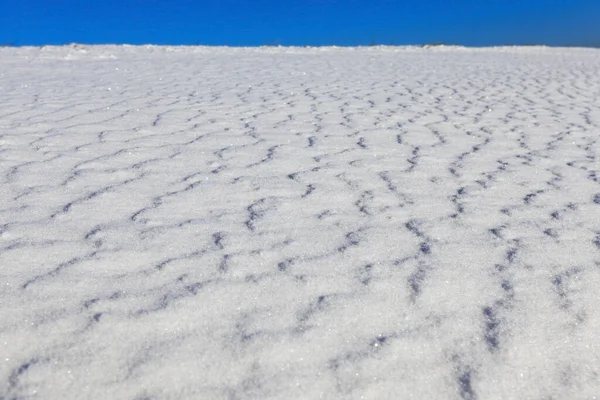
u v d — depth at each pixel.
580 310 1.73
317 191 2.75
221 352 1.47
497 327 1.63
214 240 2.12
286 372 1.41
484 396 1.38
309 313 1.65
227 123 4.30
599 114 5.21
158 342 1.50
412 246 2.13
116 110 4.70
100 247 2.03
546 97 6.29
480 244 2.17
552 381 1.44
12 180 2.76
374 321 1.63
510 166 3.31
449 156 3.51
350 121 4.55
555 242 2.21
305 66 9.60
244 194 2.68
